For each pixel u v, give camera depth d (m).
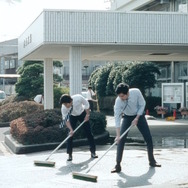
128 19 15.59
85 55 20.53
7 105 21.05
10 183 7.07
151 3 28.98
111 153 9.74
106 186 6.59
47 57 21.72
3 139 14.78
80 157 9.29
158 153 9.69
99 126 12.77
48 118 12.00
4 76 33.97
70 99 8.70
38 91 28.91
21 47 21.92
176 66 29.20
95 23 15.31
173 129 16.88
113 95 32.97
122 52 19.02
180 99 23.47
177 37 16.00
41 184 6.90
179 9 26.19
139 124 7.68
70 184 6.81
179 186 6.49
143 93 27.64
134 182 6.79
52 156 9.64
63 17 15.04
